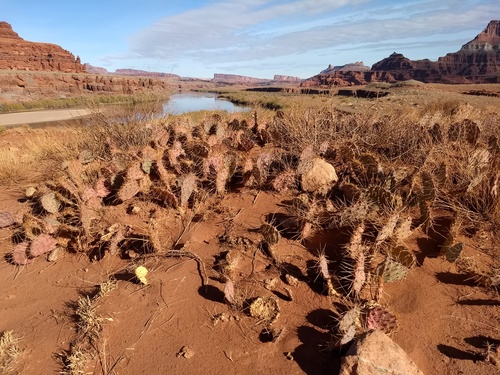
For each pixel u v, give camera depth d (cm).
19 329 242
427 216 271
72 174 402
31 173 530
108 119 609
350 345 193
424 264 251
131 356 210
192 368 199
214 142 456
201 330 223
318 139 433
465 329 205
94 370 204
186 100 3803
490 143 384
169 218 336
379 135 438
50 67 9175
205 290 252
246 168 365
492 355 187
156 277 268
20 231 369
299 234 286
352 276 237
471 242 266
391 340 184
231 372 195
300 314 226
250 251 279
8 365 212
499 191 291
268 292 244
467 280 236
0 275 309
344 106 652
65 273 298
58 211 374
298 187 354
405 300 227
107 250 311
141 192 374
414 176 300
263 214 322
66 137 688
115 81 6744
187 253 287
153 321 232
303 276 253
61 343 227
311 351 201
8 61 8344
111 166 418
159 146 461
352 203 290
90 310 242
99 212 345
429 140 398
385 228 240
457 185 321
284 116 511
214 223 321
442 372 184
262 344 210
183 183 333
